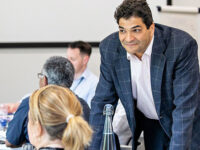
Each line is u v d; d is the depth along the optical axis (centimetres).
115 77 221
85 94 363
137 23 184
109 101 228
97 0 414
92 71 418
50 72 232
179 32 212
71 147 131
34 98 138
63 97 139
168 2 410
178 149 199
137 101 229
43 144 137
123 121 285
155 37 209
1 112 323
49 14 416
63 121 135
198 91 215
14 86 422
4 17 416
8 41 418
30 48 419
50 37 418
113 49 220
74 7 416
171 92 212
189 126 202
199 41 397
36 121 136
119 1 413
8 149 235
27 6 415
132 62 213
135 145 235
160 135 235
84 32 418
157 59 208
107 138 189
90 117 226
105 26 416
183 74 204
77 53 366
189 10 394
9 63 421
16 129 230
